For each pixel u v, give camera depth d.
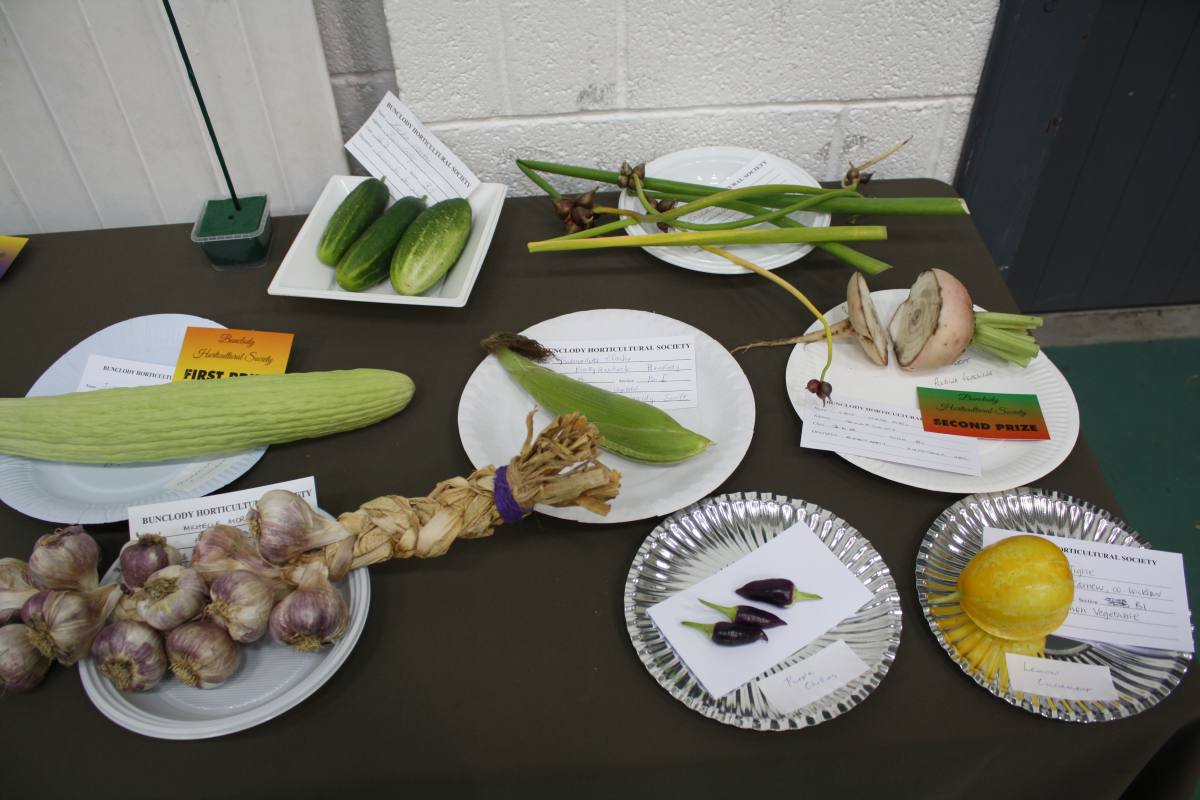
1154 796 0.53
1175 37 1.08
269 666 0.51
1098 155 1.23
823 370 0.65
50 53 0.78
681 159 0.86
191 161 0.89
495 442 0.63
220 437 0.60
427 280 0.71
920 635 0.52
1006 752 0.48
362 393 0.63
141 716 0.47
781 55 0.83
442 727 0.49
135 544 0.51
